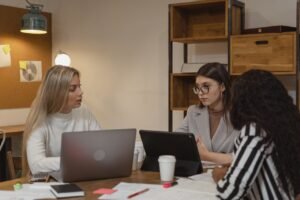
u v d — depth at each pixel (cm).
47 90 240
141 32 439
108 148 197
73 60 493
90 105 480
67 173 192
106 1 464
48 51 505
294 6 341
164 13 421
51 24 506
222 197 146
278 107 145
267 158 143
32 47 486
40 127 237
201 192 174
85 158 192
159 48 426
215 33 372
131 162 206
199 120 263
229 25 330
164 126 425
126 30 450
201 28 379
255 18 361
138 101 444
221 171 186
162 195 170
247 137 143
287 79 344
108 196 170
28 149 229
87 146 191
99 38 471
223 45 380
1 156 404
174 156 210
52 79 240
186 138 206
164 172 197
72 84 241
